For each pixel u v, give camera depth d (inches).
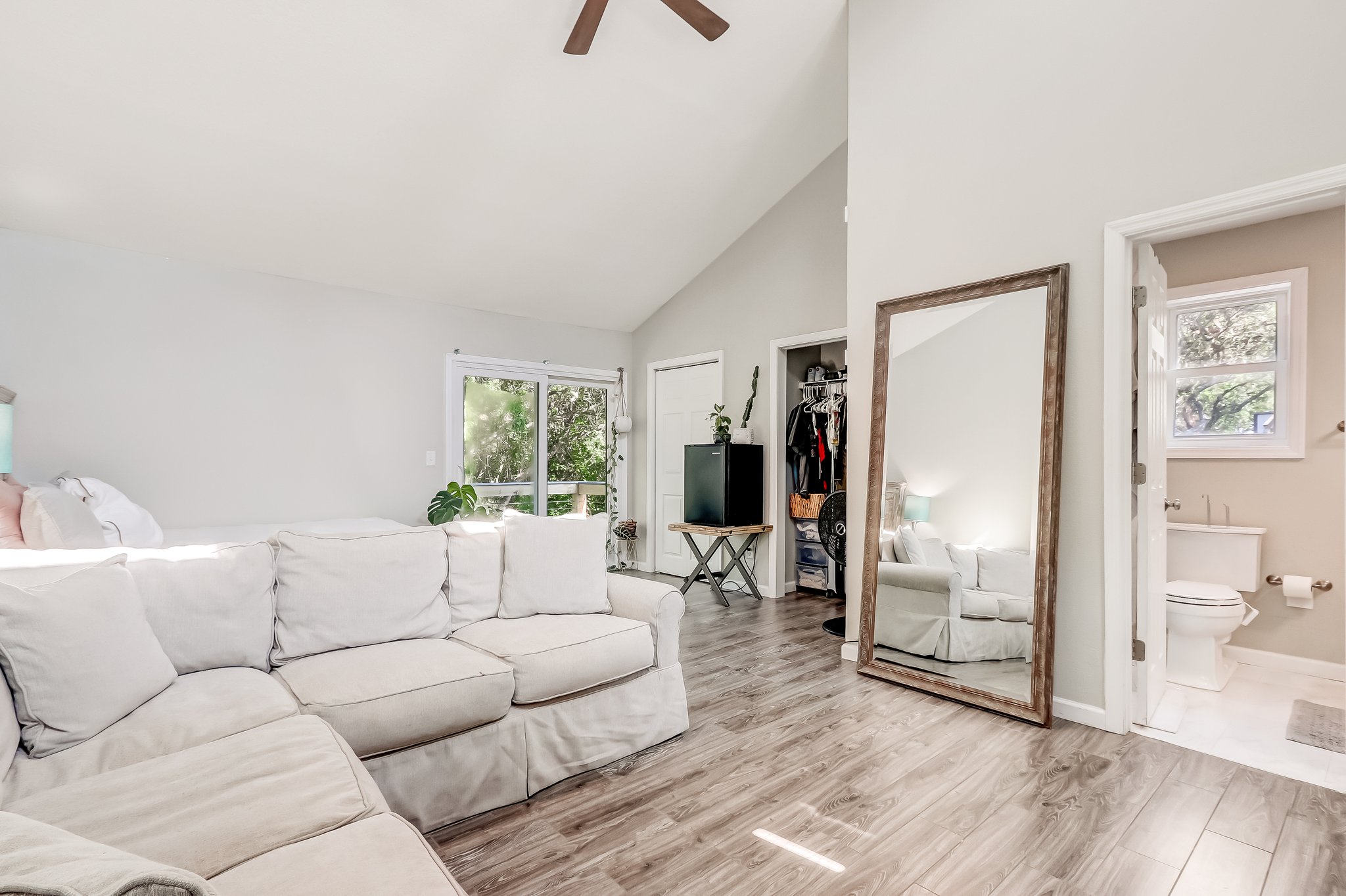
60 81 110.1
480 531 105.0
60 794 48.0
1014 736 99.2
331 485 175.9
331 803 48.9
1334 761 90.8
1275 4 89.1
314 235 157.8
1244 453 137.1
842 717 106.7
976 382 115.8
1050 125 109.3
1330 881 65.2
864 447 134.5
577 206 173.5
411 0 114.7
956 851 70.1
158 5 104.0
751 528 189.3
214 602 78.3
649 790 83.8
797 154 179.2
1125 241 101.7
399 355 188.7
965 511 115.6
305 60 118.3
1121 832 73.5
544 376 221.3
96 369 143.2
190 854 41.4
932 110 124.9
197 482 155.6
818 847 71.0
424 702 72.4
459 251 176.9
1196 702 114.3
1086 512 105.1
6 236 133.7
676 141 161.9
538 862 68.6
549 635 90.7
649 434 237.5
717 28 111.7
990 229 116.5
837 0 139.6
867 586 128.6
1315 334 130.0
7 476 124.1
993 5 116.6
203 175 134.1
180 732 59.6
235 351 161.3
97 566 69.1
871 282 134.0
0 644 55.5
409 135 138.6
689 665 133.4
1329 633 127.9
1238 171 91.5
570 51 112.4
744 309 204.8
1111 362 102.0
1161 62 98.3
